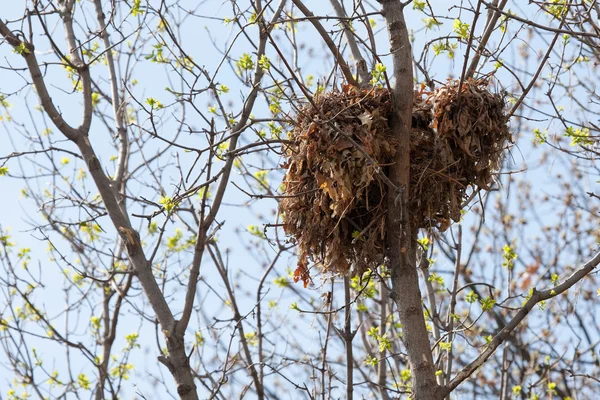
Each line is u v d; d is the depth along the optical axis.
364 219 9.95
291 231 10.27
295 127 10.02
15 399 15.12
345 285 11.09
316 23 10.23
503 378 14.74
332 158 9.55
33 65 11.35
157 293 10.79
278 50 8.91
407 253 9.32
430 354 9.09
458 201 10.02
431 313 12.54
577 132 11.84
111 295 15.62
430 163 9.77
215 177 10.24
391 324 14.47
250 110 11.27
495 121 9.98
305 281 10.34
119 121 13.71
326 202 9.79
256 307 13.13
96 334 15.34
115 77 14.00
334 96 9.81
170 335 10.46
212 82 10.65
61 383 14.83
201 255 10.87
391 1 9.89
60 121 11.39
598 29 10.18
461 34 10.54
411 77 9.67
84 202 13.02
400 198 9.13
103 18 14.20
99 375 13.09
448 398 11.27
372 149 9.43
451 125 9.72
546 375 18.88
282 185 10.48
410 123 9.62
